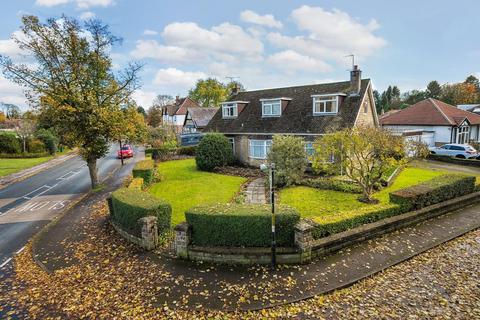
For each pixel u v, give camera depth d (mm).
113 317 6910
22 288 8594
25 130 41844
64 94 18531
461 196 14688
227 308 7031
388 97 104750
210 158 25156
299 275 8320
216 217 9273
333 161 19203
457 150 28359
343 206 14125
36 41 18281
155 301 7414
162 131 46281
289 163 18344
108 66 20297
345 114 21750
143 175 20297
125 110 21297
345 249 9836
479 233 11227
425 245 10070
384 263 8875
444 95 71000
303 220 9414
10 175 28453
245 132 26828
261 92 30719
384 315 6605
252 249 9078
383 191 16641
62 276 9086
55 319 6969
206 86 79688
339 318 6559
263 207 9898
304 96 25922
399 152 14586
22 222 14875
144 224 10266
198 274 8594
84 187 22594
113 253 10430
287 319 6617
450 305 6898
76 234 12625
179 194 17859
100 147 20438
